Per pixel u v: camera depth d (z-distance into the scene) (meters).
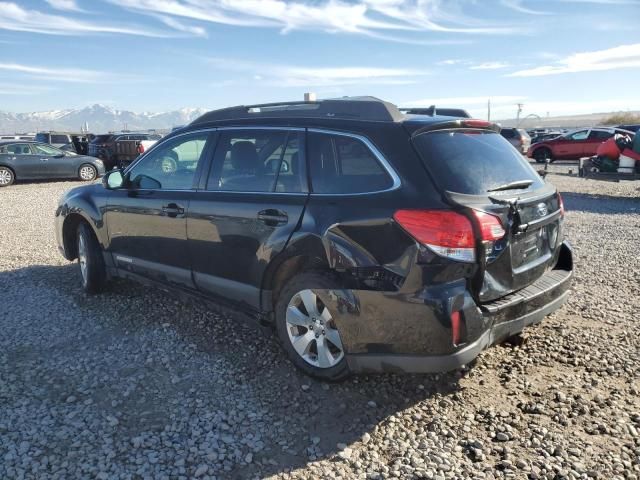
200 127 4.50
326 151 3.60
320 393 3.54
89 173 20.84
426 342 3.08
